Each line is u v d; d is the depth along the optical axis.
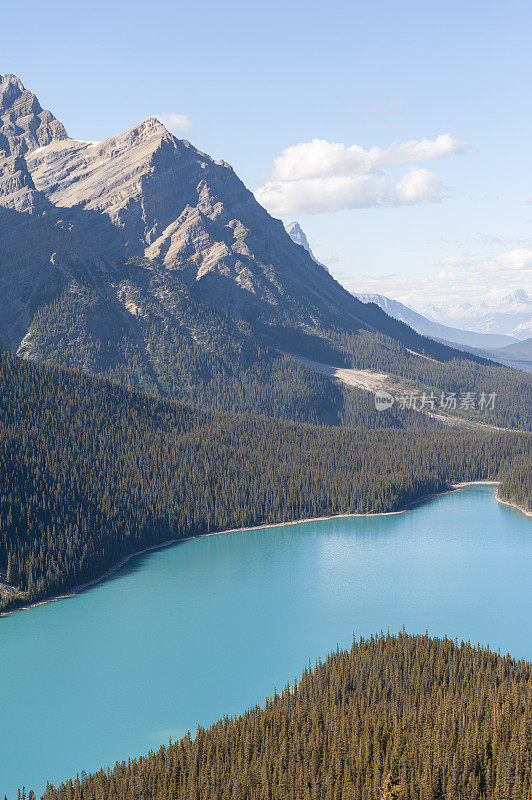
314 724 155.50
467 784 137.62
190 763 147.50
